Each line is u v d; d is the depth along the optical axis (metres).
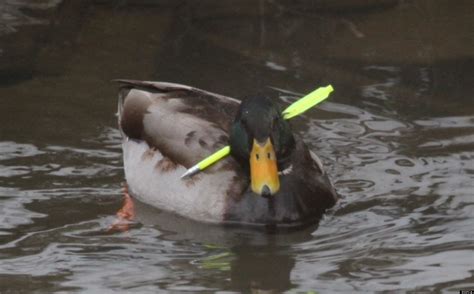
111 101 15.20
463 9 17.83
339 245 12.14
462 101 15.09
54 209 12.93
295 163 12.80
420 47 16.58
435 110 14.89
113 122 14.78
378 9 17.86
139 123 13.44
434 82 15.58
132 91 13.73
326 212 12.84
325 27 17.20
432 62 16.16
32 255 11.94
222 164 12.72
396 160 13.88
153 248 12.13
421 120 14.68
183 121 13.09
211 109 13.29
